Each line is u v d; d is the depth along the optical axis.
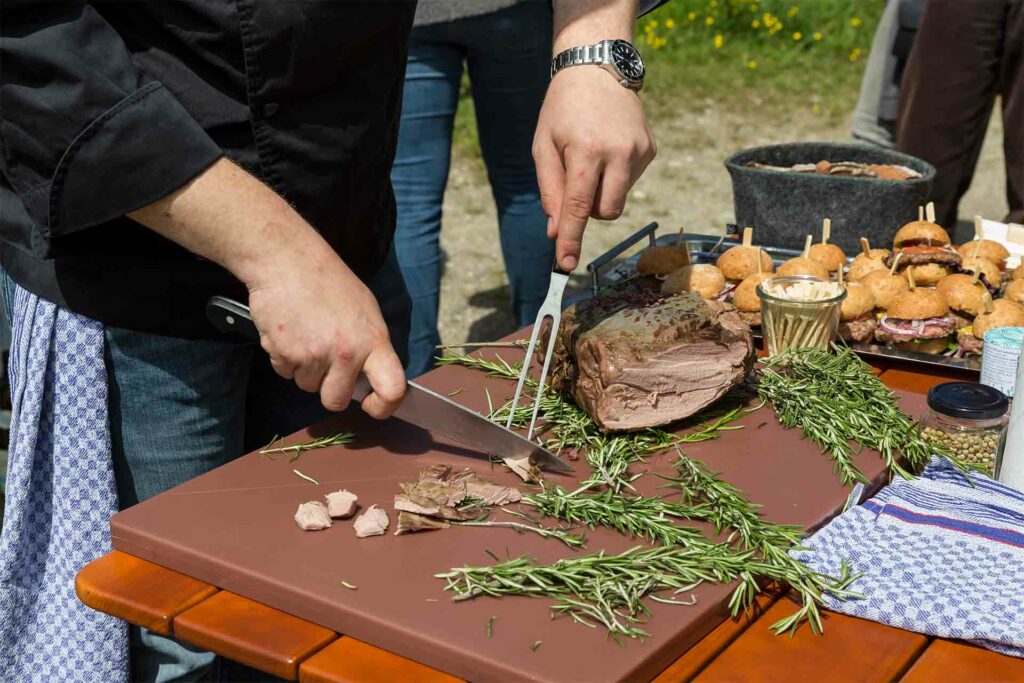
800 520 1.56
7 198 1.78
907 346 2.29
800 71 9.23
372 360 1.56
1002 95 3.91
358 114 1.88
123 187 1.53
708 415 1.92
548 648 1.28
